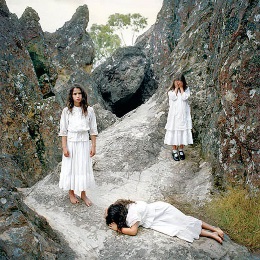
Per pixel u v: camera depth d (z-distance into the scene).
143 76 15.48
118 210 4.81
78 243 4.67
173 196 6.14
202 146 7.30
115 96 15.63
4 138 7.76
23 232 3.79
